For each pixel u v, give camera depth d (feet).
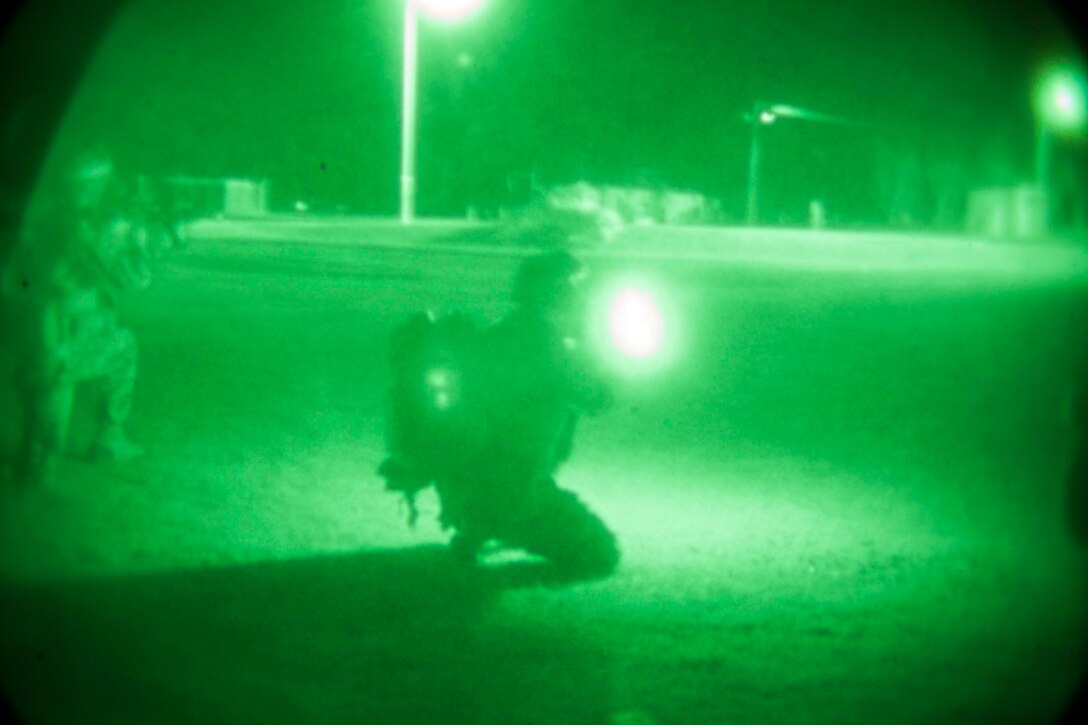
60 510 20.45
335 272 72.74
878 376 38.29
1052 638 15.35
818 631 15.55
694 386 35.94
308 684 13.56
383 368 37.19
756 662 14.49
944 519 21.39
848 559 18.65
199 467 23.99
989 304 64.28
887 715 12.98
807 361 41.39
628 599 16.72
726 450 27.32
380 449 26.27
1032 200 185.78
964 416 31.76
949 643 15.23
